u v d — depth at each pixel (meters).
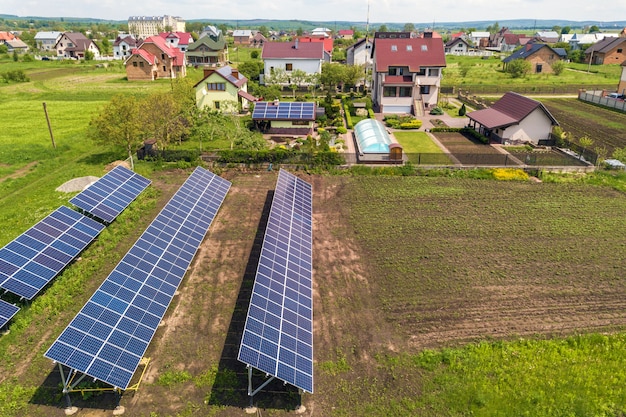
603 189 39.03
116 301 20.03
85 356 17.06
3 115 65.31
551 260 28.03
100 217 30.77
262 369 16.83
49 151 47.16
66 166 44.03
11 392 18.11
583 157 44.81
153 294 21.70
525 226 32.38
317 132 57.59
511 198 37.16
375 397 18.25
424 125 62.44
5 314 20.92
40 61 139.50
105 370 17.00
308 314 21.17
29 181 39.94
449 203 36.22
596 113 70.12
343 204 36.19
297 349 18.62
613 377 19.23
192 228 28.94
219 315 22.97
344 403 17.98
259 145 49.25
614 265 27.45
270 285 21.14
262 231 31.61
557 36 197.12
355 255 28.64
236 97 64.88
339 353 20.44
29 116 64.81
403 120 63.31
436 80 68.31
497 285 25.53
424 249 29.30
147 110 45.31
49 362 19.67
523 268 27.17
